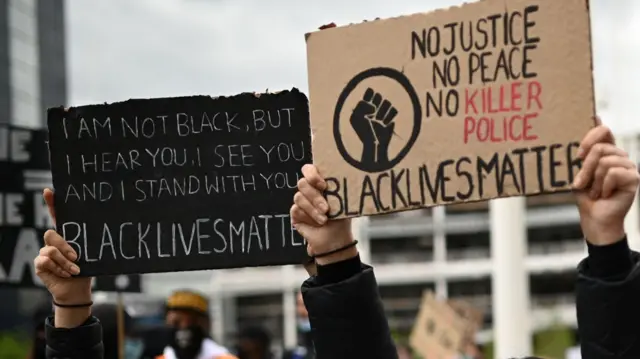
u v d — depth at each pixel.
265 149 3.21
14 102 46.97
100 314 5.38
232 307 61.59
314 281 2.75
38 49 50.03
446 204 2.64
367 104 2.71
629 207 2.35
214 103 3.24
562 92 2.53
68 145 3.28
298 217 2.75
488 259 61.25
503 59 2.59
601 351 2.34
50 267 3.17
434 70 2.65
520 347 12.91
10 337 13.42
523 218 13.30
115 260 3.22
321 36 2.75
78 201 3.26
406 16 2.68
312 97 2.76
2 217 5.54
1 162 5.55
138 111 3.26
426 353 11.23
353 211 2.71
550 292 58.81
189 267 3.21
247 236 3.20
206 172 3.23
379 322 2.70
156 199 3.24
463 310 12.25
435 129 2.65
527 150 2.56
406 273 62.06
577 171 2.51
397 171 2.68
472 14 2.62
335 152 2.73
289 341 60.84
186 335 5.67
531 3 2.56
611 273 2.35
